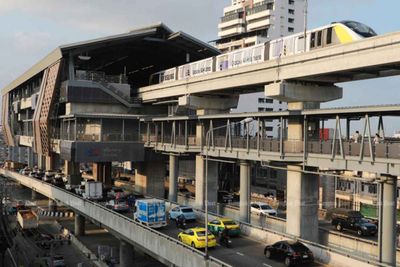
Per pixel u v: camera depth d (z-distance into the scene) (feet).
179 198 210.59
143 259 168.35
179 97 226.58
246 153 147.23
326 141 121.80
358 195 208.85
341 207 212.84
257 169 297.53
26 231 225.76
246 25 532.73
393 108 97.19
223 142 163.53
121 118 226.79
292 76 152.76
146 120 217.56
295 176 141.49
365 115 106.32
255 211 182.91
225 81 189.26
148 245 120.57
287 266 98.17
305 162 126.52
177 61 305.32
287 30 507.71
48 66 277.64
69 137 241.76
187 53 278.05
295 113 126.21
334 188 223.30
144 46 274.98
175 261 106.32
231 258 104.73
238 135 182.70
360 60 129.39
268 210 181.16
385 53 121.90
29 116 363.35
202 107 218.18
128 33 245.86
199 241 110.22
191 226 139.13
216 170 195.72
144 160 228.43
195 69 222.28
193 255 98.37
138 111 264.72
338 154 116.78
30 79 338.95
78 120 233.76
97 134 225.15
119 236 143.84
